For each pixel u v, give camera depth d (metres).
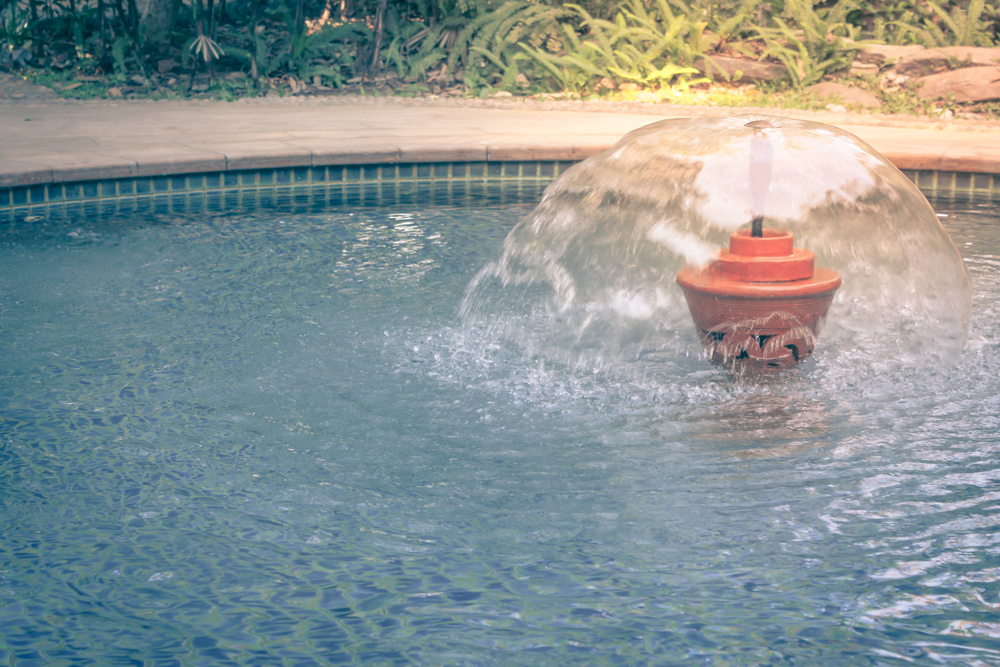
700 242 3.62
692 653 1.73
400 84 11.60
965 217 5.79
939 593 1.91
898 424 2.75
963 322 3.50
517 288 4.18
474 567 2.02
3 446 2.61
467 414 2.85
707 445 2.63
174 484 2.40
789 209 3.51
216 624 1.82
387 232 5.45
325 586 1.95
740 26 11.61
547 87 11.43
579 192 4.26
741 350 3.11
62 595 1.92
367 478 2.43
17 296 4.07
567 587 1.94
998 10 11.35
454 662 1.71
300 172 6.99
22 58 11.54
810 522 2.20
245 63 11.69
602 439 2.67
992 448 2.58
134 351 3.40
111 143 7.31
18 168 6.04
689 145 3.79
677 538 2.14
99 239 5.20
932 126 9.04
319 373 3.18
